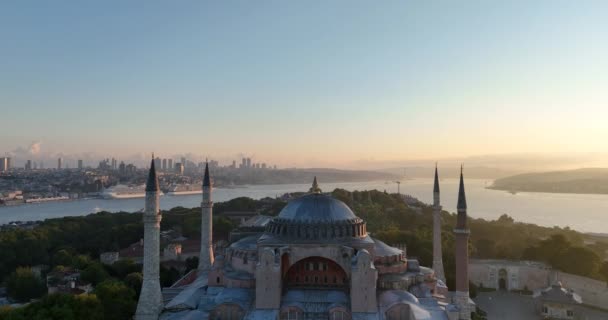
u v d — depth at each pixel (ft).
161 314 337.93
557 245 570.05
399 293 342.44
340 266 350.23
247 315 318.04
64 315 306.14
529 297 521.65
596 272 529.04
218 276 387.55
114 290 368.89
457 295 347.77
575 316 441.68
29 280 512.22
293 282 356.38
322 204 375.04
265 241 353.72
